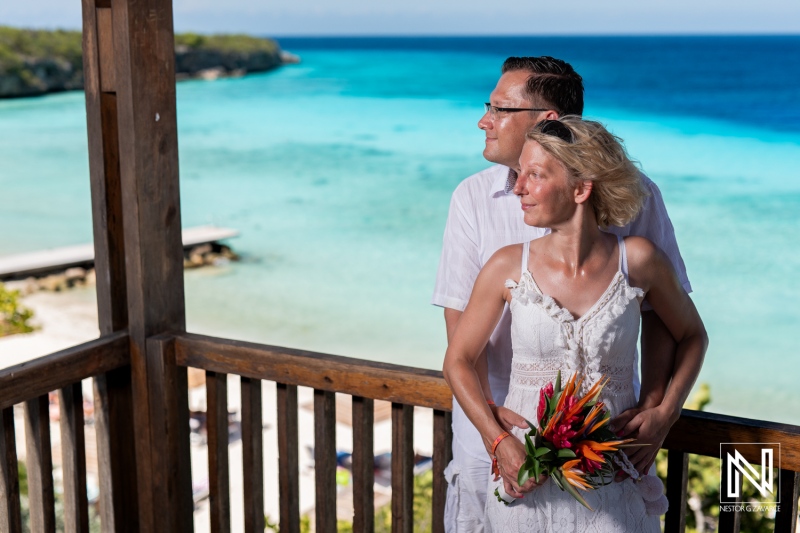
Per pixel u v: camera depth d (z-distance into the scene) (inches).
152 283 100.0
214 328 869.2
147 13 94.8
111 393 103.0
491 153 75.9
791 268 962.1
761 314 856.3
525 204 66.2
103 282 101.1
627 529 65.7
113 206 99.3
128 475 106.5
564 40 3688.5
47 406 92.9
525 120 73.5
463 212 79.3
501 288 68.5
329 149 1708.9
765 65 2148.1
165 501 103.9
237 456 405.4
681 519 78.0
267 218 1270.9
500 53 3164.4
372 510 94.9
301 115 2053.4
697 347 70.3
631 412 66.9
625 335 66.1
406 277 1014.4
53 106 2359.7
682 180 1269.7
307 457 394.6
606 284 66.5
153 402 101.9
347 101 2196.1
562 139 63.8
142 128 95.9
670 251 76.2
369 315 900.6
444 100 2154.3
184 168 1593.3
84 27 95.4
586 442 61.9
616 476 65.6
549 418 62.5
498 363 78.2
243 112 2139.5
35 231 1179.3
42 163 1632.6
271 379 96.4
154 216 99.0
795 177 1263.5
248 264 1071.6
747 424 73.4
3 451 88.2
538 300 65.9
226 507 104.5
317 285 991.0
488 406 68.4
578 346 65.4
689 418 75.2
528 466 62.2
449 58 3048.7
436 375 87.2
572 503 65.6
